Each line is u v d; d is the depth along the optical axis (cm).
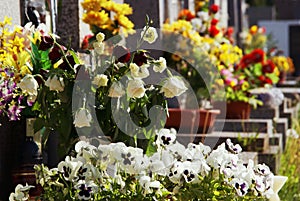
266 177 534
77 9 858
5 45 569
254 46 2328
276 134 1154
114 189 490
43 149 584
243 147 1036
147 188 486
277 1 3425
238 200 510
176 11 1295
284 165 1094
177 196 503
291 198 980
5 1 660
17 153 575
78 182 485
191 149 540
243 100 1180
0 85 539
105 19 852
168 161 504
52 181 499
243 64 1286
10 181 575
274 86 1847
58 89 534
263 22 3172
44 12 739
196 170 508
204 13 1255
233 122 1136
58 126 547
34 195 571
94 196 488
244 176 514
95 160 496
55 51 554
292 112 1463
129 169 493
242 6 2442
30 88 517
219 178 508
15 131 576
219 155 518
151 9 980
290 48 3138
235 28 1997
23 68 564
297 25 3130
